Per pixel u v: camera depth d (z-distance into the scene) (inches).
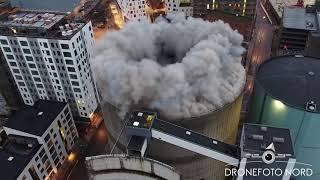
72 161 5477.4
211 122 3742.6
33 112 5162.4
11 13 5890.8
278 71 4419.3
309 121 3811.5
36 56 5467.5
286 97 4003.4
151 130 3410.4
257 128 3373.5
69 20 5743.1
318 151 4040.4
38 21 5487.2
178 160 3750.0
